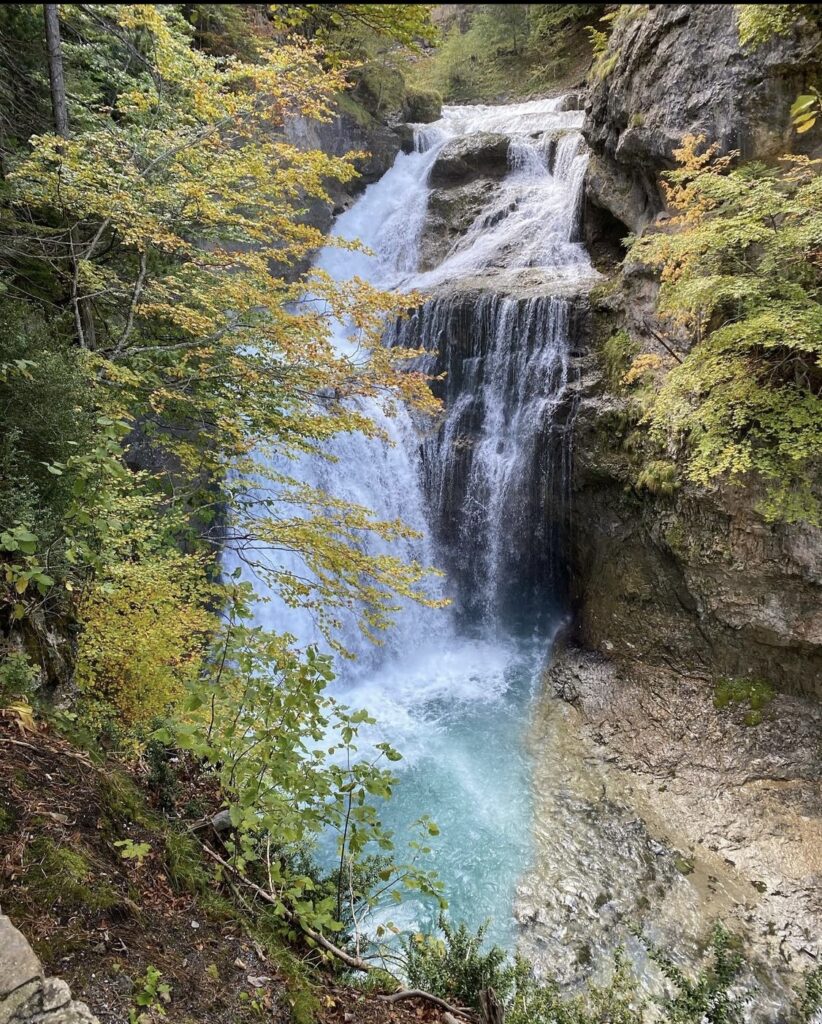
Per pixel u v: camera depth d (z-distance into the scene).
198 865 3.24
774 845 7.00
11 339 4.59
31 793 2.84
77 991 2.12
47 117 8.29
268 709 3.22
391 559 6.00
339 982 3.26
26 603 4.16
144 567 4.91
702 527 8.41
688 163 7.84
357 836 3.29
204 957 2.65
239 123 6.37
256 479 10.51
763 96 8.30
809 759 7.64
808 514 6.87
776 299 6.87
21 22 7.98
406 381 6.19
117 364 6.66
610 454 10.06
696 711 8.65
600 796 8.03
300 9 5.45
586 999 5.59
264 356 7.05
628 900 6.64
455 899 6.62
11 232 6.76
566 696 9.86
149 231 6.10
